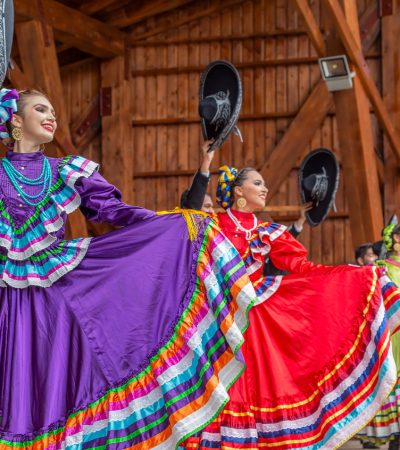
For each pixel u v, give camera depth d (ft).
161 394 9.31
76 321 9.34
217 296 9.52
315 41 26.40
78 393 9.20
